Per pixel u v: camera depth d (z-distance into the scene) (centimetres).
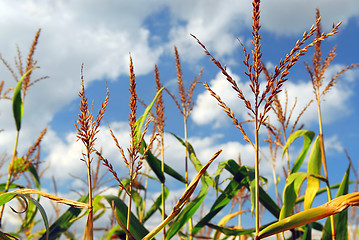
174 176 286
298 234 275
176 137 313
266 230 130
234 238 315
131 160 142
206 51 131
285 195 243
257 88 131
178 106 332
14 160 324
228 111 135
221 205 279
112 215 368
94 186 341
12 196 161
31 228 367
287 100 308
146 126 144
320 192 303
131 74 142
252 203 246
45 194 157
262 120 131
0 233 157
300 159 283
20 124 324
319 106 279
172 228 241
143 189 350
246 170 287
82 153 138
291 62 124
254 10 129
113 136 140
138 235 207
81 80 135
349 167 253
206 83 138
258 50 129
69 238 284
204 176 276
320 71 282
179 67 338
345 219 246
